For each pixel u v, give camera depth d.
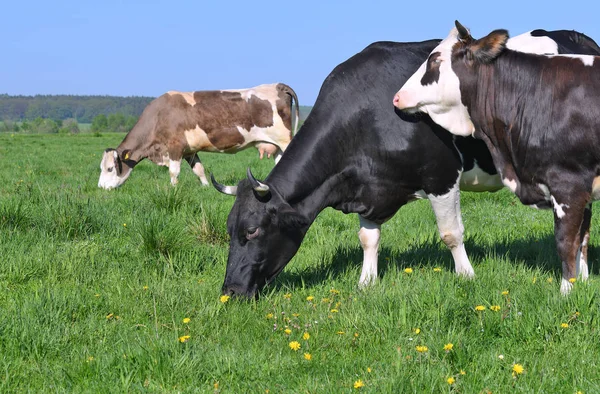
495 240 7.25
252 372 3.73
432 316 4.36
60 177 14.48
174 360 3.77
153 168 16.50
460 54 4.97
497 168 5.17
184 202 8.89
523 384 3.46
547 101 4.70
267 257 5.10
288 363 3.86
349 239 7.43
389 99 5.32
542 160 4.73
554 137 4.64
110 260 6.36
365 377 3.60
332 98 5.36
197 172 13.50
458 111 5.09
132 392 3.54
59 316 4.64
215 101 13.16
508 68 4.88
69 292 5.25
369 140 5.34
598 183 4.62
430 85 5.01
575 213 4.67
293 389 3.52
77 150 26.45
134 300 5.12
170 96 13.17
